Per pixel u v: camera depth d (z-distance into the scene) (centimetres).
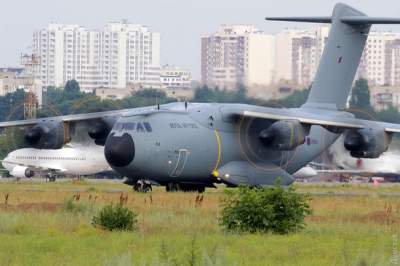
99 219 10294
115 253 8225
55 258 7969
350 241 9400
